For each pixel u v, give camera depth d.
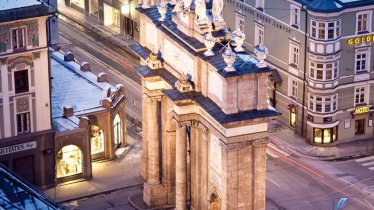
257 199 115.75
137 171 137.25
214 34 117.00
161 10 124.00
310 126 144.38
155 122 126.75
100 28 181.88
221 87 112.56
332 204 131.38
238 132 112.44
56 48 155.62
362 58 143.62
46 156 132.12
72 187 133.50
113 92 140.12
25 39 127.44
